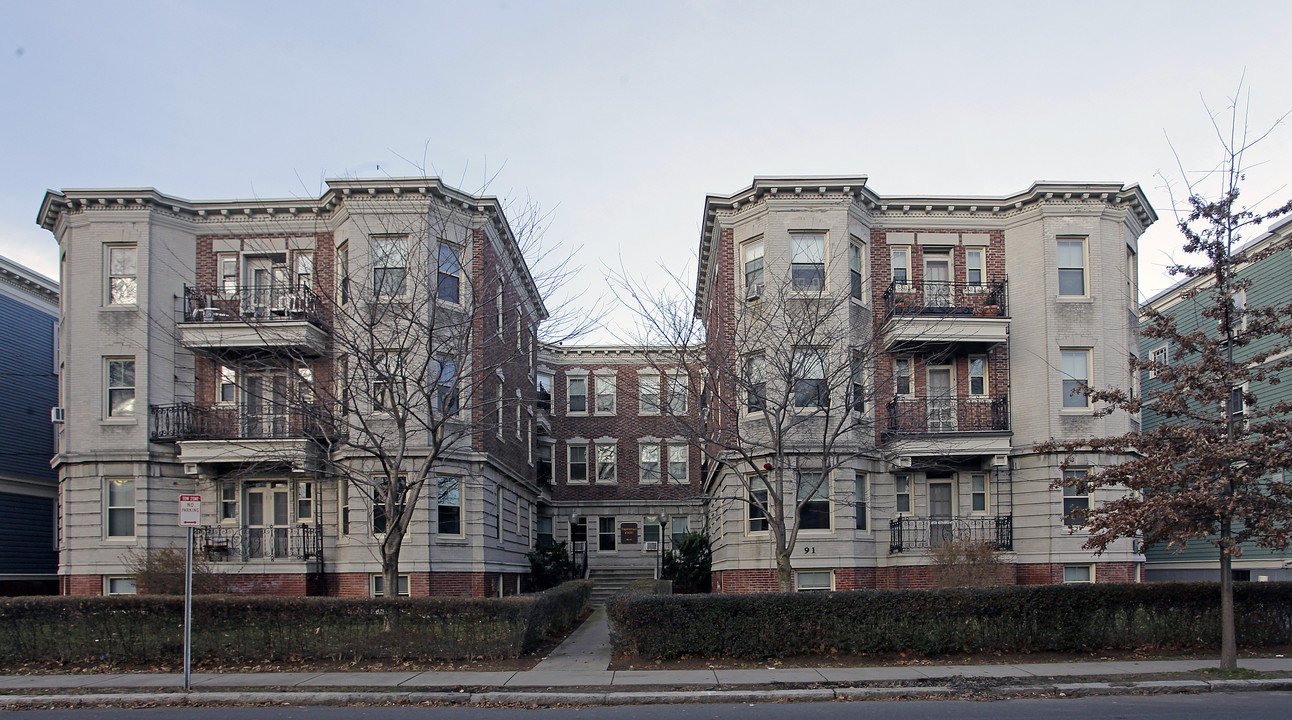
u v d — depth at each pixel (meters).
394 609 15.39
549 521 39.38
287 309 22.33
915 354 24.19
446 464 22.80
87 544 22.89
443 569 22.44
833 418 21.84
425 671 14.45
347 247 22.61
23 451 29.19
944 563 21.22
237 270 22.48
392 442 21.72
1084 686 12.65
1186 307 30.95
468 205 23.28
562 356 40.66
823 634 15.30
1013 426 23.95
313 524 23.56
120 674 14.38
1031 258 24.33
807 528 22.38
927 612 15.38
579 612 23.92
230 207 24.00
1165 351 31.48
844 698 12.41
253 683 13.32
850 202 23.28
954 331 23.09
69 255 23.91
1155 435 14.27
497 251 25.19
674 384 23.53
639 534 39.25
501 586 25.78
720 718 10.98
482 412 23.28
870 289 23.92
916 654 15.29
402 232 21.06
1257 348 27.45
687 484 39.69
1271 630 16.08
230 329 22.31
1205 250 14.34
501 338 21.66
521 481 29.59
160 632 15.29
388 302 19.58
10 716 11.55
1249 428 14.43
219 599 15.41
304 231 24.12
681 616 15.22
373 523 22.30
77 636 15.30
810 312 19.92
